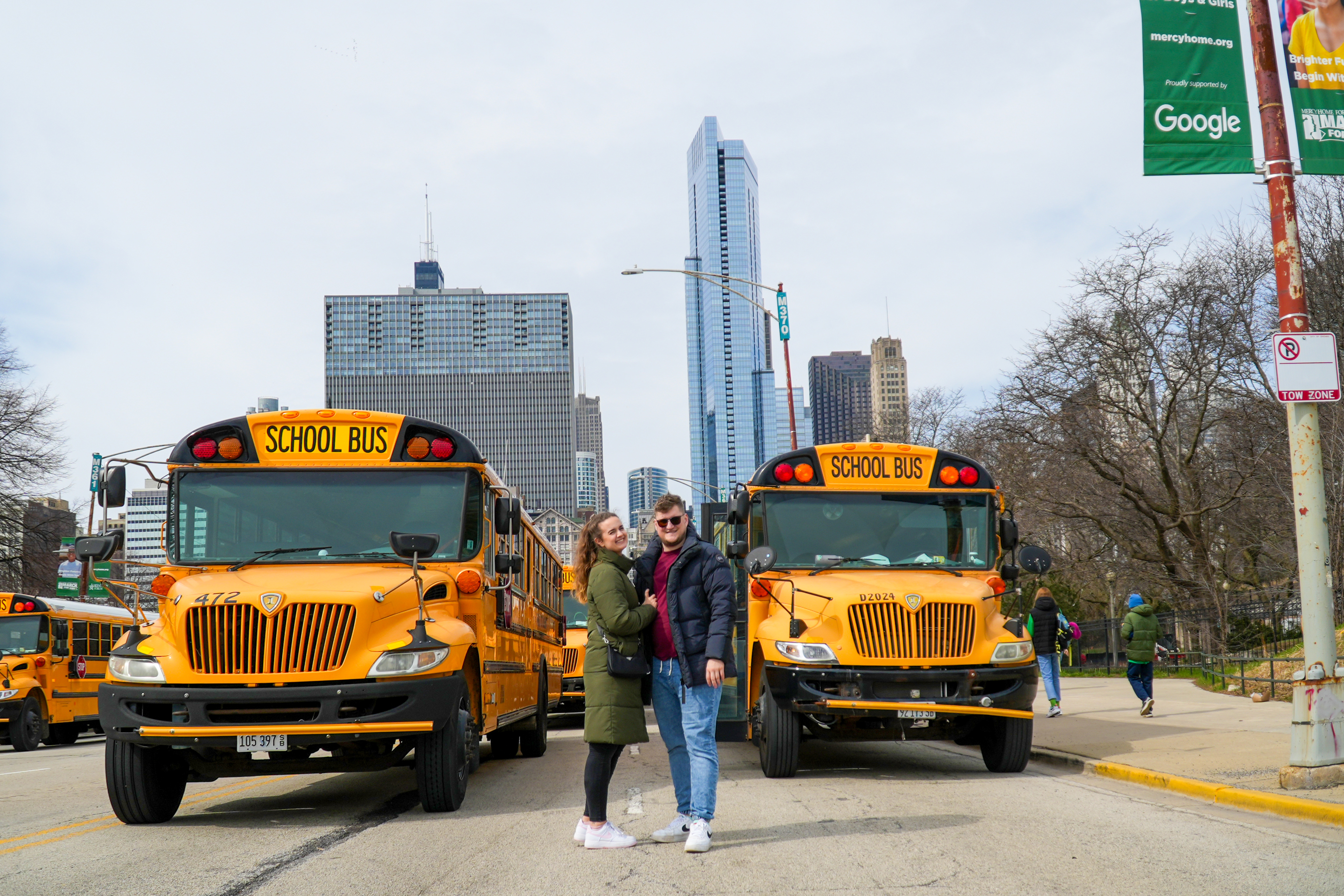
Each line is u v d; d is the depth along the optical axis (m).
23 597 23.08
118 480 8.70
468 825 7.42
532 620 13.88
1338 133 8.86
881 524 11.06
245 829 7.58
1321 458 8.10
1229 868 5.57
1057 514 32.62
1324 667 7.85
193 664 7.47
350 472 9.05
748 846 6.31
